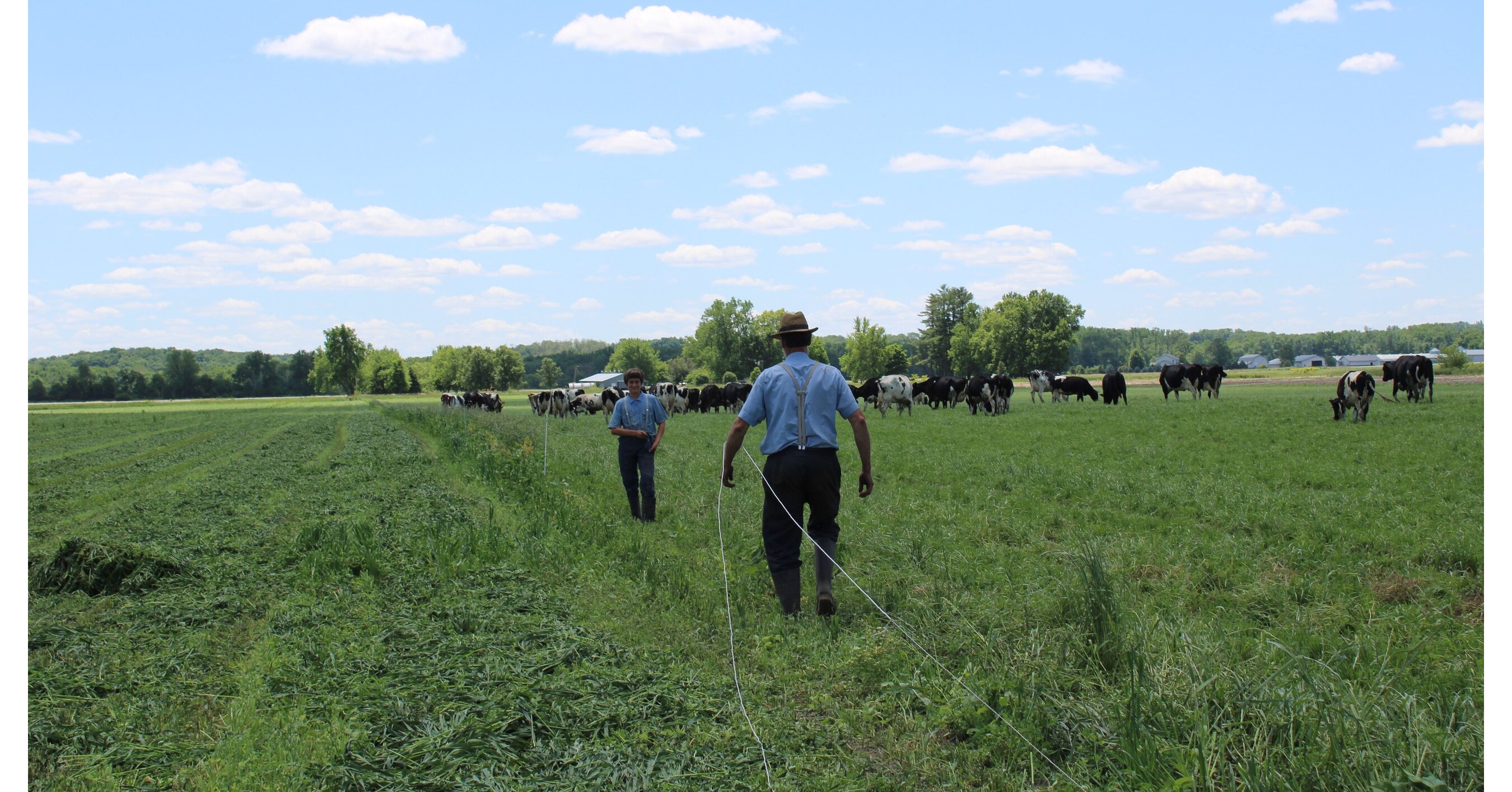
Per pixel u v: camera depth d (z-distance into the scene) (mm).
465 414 38656
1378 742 3613
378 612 6609
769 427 6543
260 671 5258
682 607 6418
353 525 9328
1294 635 5312
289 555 8594
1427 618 5766
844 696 4789
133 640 6012
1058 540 9016
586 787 3688
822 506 6527
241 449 25203
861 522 9664
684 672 5090
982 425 27719
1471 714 3854
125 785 3846
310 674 5164
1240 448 17359
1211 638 5113
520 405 82062
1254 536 8758
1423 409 28266
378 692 4832
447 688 4816
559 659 5270
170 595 7211
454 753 3982
